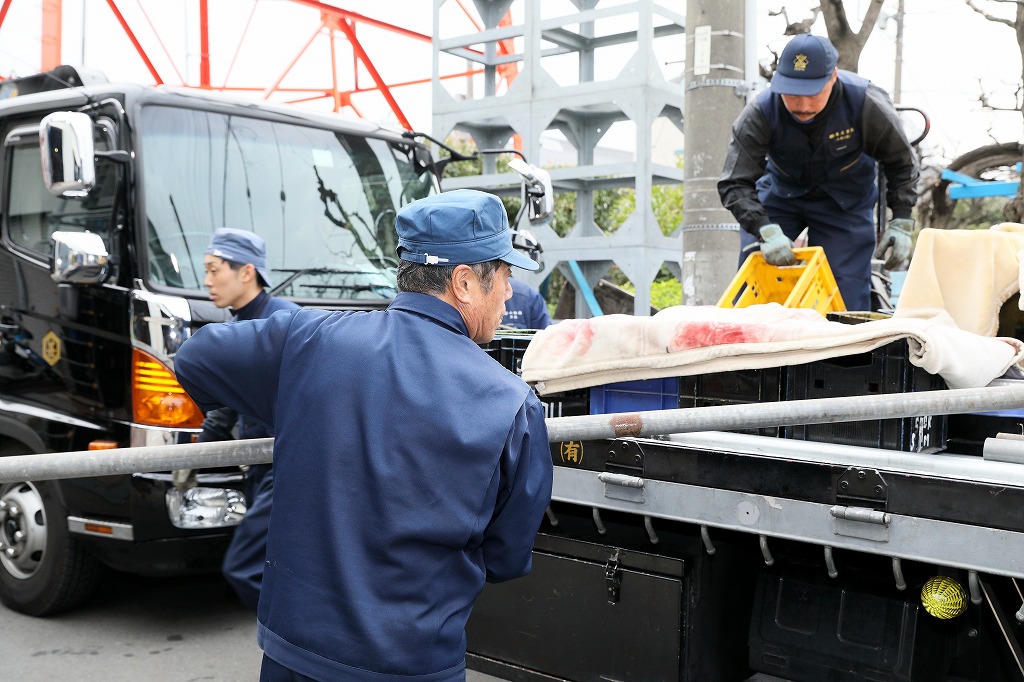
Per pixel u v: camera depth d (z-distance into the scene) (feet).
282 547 6.72
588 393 10.72
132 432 15.16
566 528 10.15
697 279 21.71
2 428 16.79
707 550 9.10
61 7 41.68
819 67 14.53
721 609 9.49
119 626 16.35
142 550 14.99
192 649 15.30
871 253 16.76
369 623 6.32
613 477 9.31
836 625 8.79
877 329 8.82
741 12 21.29
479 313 7.07
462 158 20.51
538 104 27.89
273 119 18.26
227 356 7.23
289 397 6.88
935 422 9.36
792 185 16.49
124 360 15.34
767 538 9.34
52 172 14.25
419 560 6.42
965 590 8.35
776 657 9.16
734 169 15.48
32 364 16.61
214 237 14.38
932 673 8.77
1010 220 31.30
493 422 6.50
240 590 11.78
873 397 7.80
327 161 18.75
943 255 11.67
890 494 7.80
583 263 28.68
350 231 18.70
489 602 10.37
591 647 9.71
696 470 8.87
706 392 9.89
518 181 28.30
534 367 10.50
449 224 6.88
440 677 6.50
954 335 8.87
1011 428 9.62
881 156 15.69
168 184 16.42
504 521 6.77
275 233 17.69
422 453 6.43
